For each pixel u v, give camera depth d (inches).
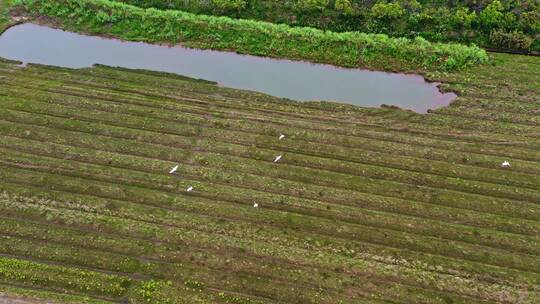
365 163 1261.1
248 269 1031.0
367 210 1148.5
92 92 1440.7
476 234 1098.7
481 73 1507.1
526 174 1226.6
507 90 1451.8
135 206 1147.9
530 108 1393.9
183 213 1137.4
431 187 1203.9
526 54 1577.3
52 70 1533.0
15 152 1261.1
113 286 992.9
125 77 1508.4
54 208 1137.4
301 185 1198.3
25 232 1085.1
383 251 1067.3
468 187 1197.1
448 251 1069.1
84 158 1252.5
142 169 1235.2
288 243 1080.8
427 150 1284.4
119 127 1336.1
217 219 1125.1
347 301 978.7
